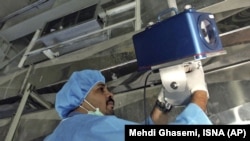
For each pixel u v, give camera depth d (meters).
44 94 1.50
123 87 1.21
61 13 2.21
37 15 2.28
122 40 1.30
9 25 2.60
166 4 1.28
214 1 1.14
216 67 0.97
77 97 0.75
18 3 2.62
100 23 1.52
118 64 1.22
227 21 1.03
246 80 0.88
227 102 0.86
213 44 0.62
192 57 0.58
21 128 1.32
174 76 0.64
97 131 0.57
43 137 1.23
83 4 2.07
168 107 0.71
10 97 1.61
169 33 0.64
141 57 0.73
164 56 0.65
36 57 1.68
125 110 1.05
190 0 1.24
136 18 1.37
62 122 0.70
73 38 1.53
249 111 0.81
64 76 1.42
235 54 0.96
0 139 1.35
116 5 1.63
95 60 1.34
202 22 0.63
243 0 1.04
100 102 0.76
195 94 0.62
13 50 2.60
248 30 0.96
